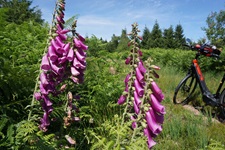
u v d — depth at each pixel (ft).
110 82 13.64
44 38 16.28
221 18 94.58
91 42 17.48
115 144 5.89
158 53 46.42
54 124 8.86
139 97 6.72
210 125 14.61
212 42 92.68
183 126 13.10
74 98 7.71
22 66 10.33
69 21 11.46
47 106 7.38
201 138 11.10
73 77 7.29
